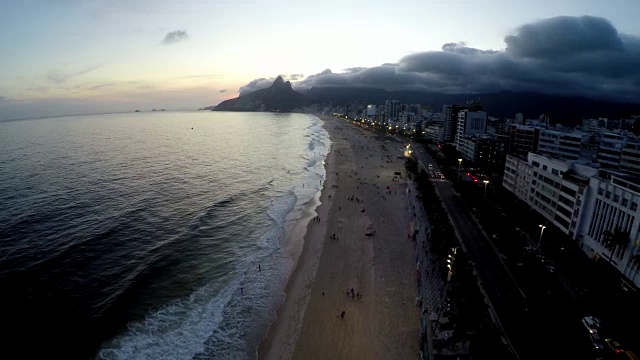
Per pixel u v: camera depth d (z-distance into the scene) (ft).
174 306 209.36
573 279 223.51
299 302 215.72
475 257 252.62
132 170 533.96
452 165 602.03
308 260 266.77
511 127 582.35
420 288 220.64
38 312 199.93
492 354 156.46
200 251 277.85
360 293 222.48
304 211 375.45
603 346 164.86
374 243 291.17
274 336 187.93
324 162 647.56
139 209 359.87
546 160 330.13
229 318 200.85
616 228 223.51
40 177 468.75
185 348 177.47
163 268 249.55
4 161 575.79
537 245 272.10
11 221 316.19
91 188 426.92
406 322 194.18
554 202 308.81
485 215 323.78
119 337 182.91
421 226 322.34
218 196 419.33
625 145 430.61
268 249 285.02
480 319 182.09
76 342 178.70
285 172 563.48
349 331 189.88
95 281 231.50
